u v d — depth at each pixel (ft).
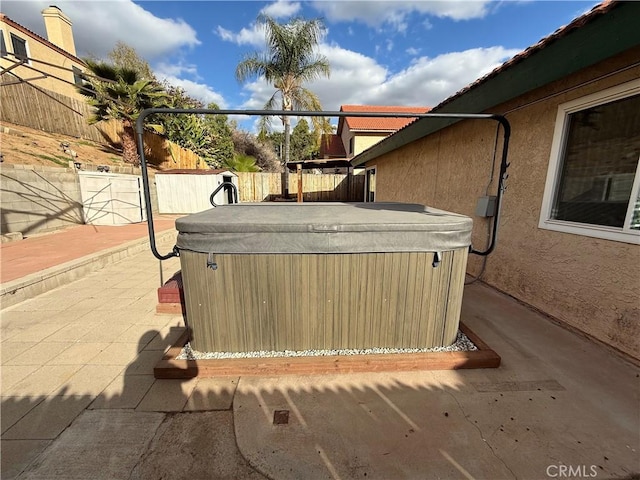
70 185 22.22
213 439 4.62
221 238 5.91
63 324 8.44
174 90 53.52
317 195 44.57
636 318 6.36
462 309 9.17
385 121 49.55
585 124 7.51
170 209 34.78
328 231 5.92
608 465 4.21
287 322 6.37
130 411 5.19
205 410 5.21
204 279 6.14
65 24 45.55
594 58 6.09
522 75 8.11
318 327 6.44
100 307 9.60
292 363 6.09
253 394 5.59
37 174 19.25
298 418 5.04
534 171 9.02
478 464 4.23
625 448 4.46
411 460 4.29
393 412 5.17
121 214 25.30
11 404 5.35
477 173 11.75
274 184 43.52
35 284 10.53
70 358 6.79
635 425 4.88
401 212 7.92
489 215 10.76
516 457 4.33
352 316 6.42
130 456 4.34
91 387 5.81
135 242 17.16
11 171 17.42
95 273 13.32
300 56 40.88
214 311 6.29
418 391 5.68
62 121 31.94
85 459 4.29
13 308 9.49
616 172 6.81
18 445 4.50
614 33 5.62
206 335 6.43
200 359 6.24
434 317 6.59
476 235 11.89
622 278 6.59
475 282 11.62
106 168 26.35
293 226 5.87
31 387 5.81
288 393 5.62
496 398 5.50
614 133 6.81
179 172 35.17
